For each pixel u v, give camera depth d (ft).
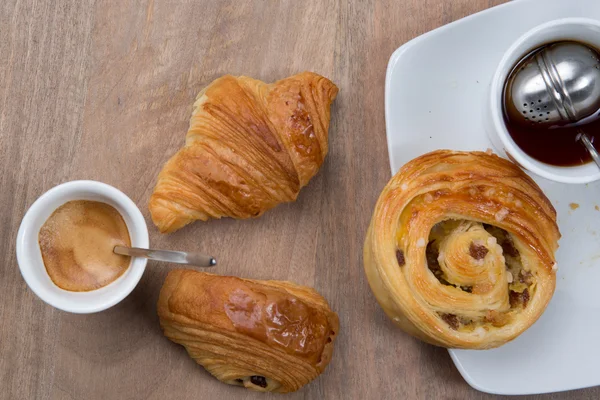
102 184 1.86
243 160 1.93
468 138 1.97
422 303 1.81
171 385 2.01
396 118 1.96
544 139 1.89
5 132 1.99
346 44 2.04
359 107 2.03
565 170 1.88
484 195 1.83
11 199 1.99
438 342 1.85
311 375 1.95
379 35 2.04
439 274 1.86
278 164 1.94
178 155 1.97
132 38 2.02
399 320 1.91
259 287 1.94
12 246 1.98
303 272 2.03
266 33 2.03
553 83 1.85
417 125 1.96
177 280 1.94
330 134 2.03
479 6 2.03
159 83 2.02
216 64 2.02
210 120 1.93
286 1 2.03
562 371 1.99
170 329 1.96
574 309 2.00
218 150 1.93
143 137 2.01
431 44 1.94
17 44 2.00
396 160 1.96
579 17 1.88
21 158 2.00
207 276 1.94
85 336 2.00
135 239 1.89
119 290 1.87
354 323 2.04
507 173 1.85
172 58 2.02
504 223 1.82
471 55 1.95
